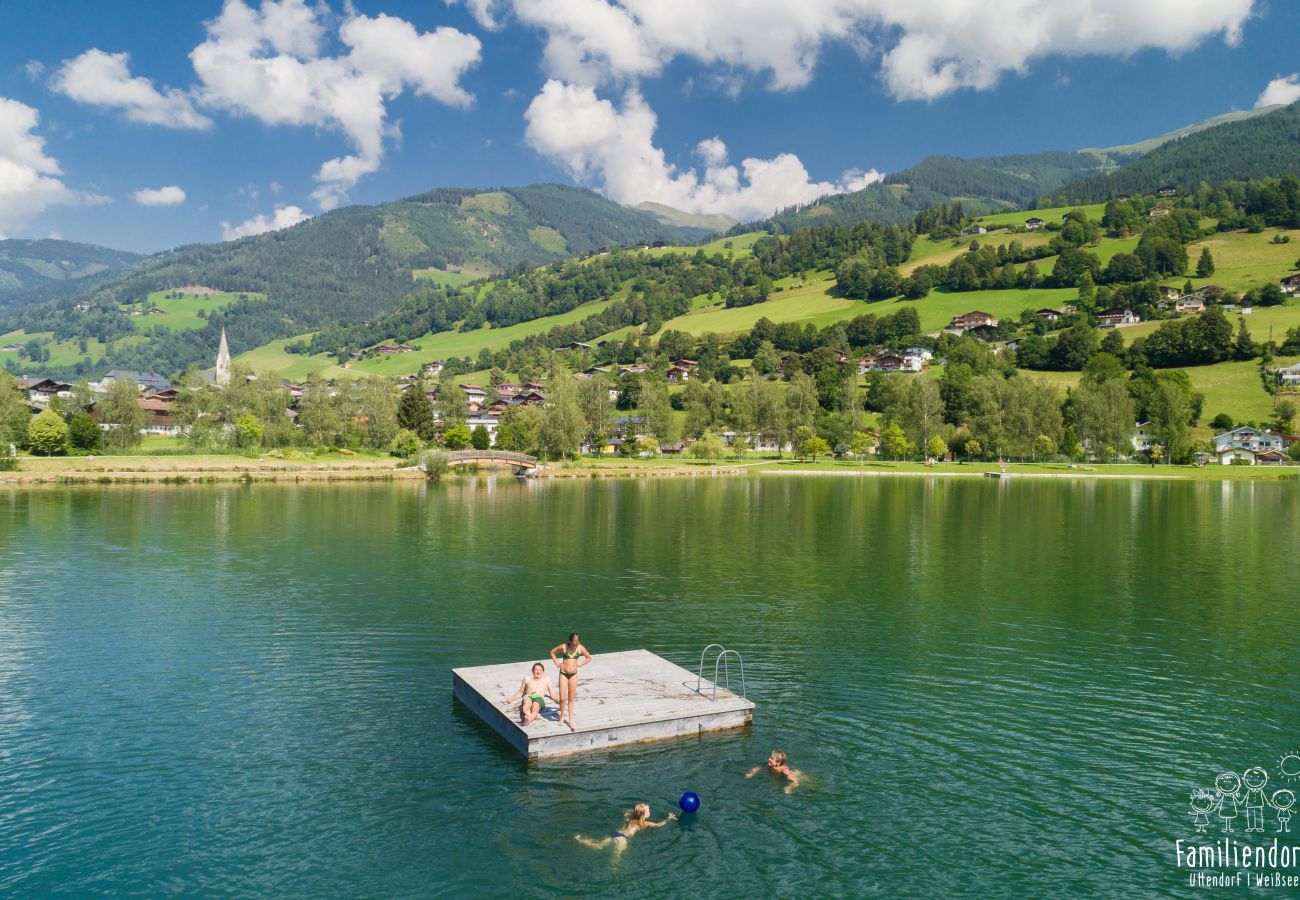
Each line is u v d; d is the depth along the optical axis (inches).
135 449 5930.1
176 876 703.7
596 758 932.0
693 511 3631.9
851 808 830.5
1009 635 1482.5
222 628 1494.8
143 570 2062.0
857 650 1378.0
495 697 1029.2
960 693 1165.7
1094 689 1189.1
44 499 3796.8
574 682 950.4
